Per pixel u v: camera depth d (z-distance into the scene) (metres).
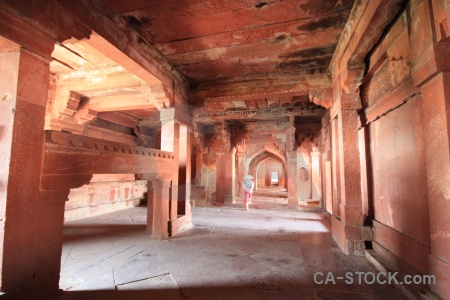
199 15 3.38
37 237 2.33
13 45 2.15
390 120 3.52
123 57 3.60
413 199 2.91
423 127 2.48
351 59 3.77
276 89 5.29
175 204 5.28
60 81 5.70
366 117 4.32
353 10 3.21
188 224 5.83
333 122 5.07
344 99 4.27
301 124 9.16
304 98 7.04
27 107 2.22
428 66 2.21
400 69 3.06
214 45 4.18
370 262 3.67
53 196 2.50
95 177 7.71
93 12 2.95
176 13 3.34
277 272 3.30
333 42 4.09
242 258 3.81
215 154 9.99
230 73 5.32
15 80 2.14
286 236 5.14
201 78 5.57
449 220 2.07
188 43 4.12
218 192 9.96
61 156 2.55
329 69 4.98
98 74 5.39
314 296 2.68
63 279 3.02
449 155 2.05
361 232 4.04
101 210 7.92
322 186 8.50
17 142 2.13
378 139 3.97
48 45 2.42
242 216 7.40
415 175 2.87
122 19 3.44
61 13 2.57
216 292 2.77
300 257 3.87
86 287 2.83
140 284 2.93
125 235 5.13
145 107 6.41
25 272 2.20
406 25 2.76
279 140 10.09
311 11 3.29
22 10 2.16
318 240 4.86
